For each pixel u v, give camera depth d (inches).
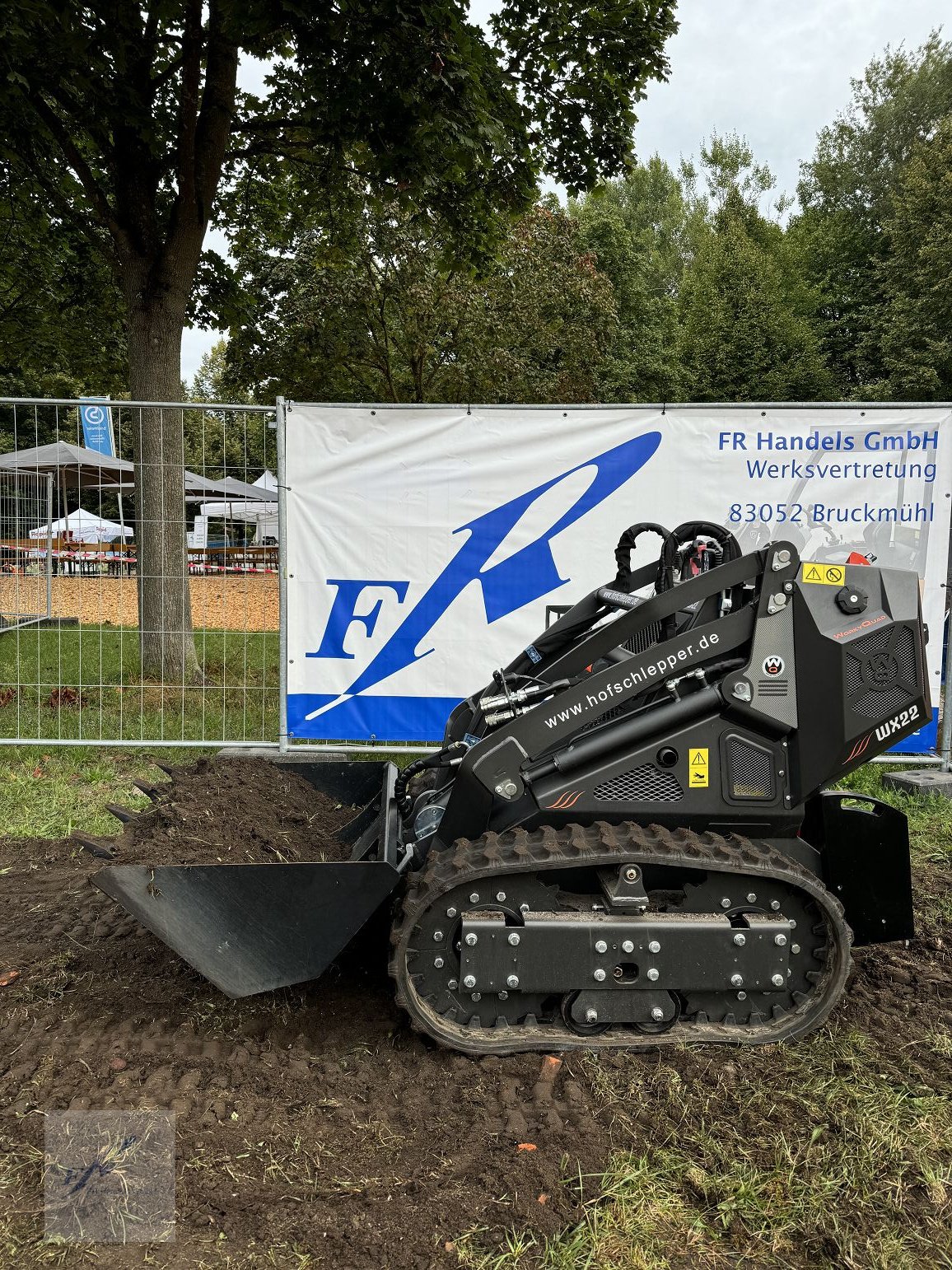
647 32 354.0
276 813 156.1
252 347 670.5
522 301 733.3
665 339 1349.7
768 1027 120.2
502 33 359.9
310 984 138.1
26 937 153.9
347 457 241.8
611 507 242.5
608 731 123.8
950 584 239.8
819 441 237.6
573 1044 117.0
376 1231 87.4
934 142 1203.2
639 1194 92.7
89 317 561.9
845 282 1465.3
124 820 153.7
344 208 441.7
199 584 273.1
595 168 398.6
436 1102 108.2
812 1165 97.9
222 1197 91.5
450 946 117.0
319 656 246.7
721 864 114.3
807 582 125.6
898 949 153.9
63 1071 113.0
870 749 126.3
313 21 282.8
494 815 126.3
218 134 331.3
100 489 310.2
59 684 270.5
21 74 290.2
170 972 141.1
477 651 246.5
